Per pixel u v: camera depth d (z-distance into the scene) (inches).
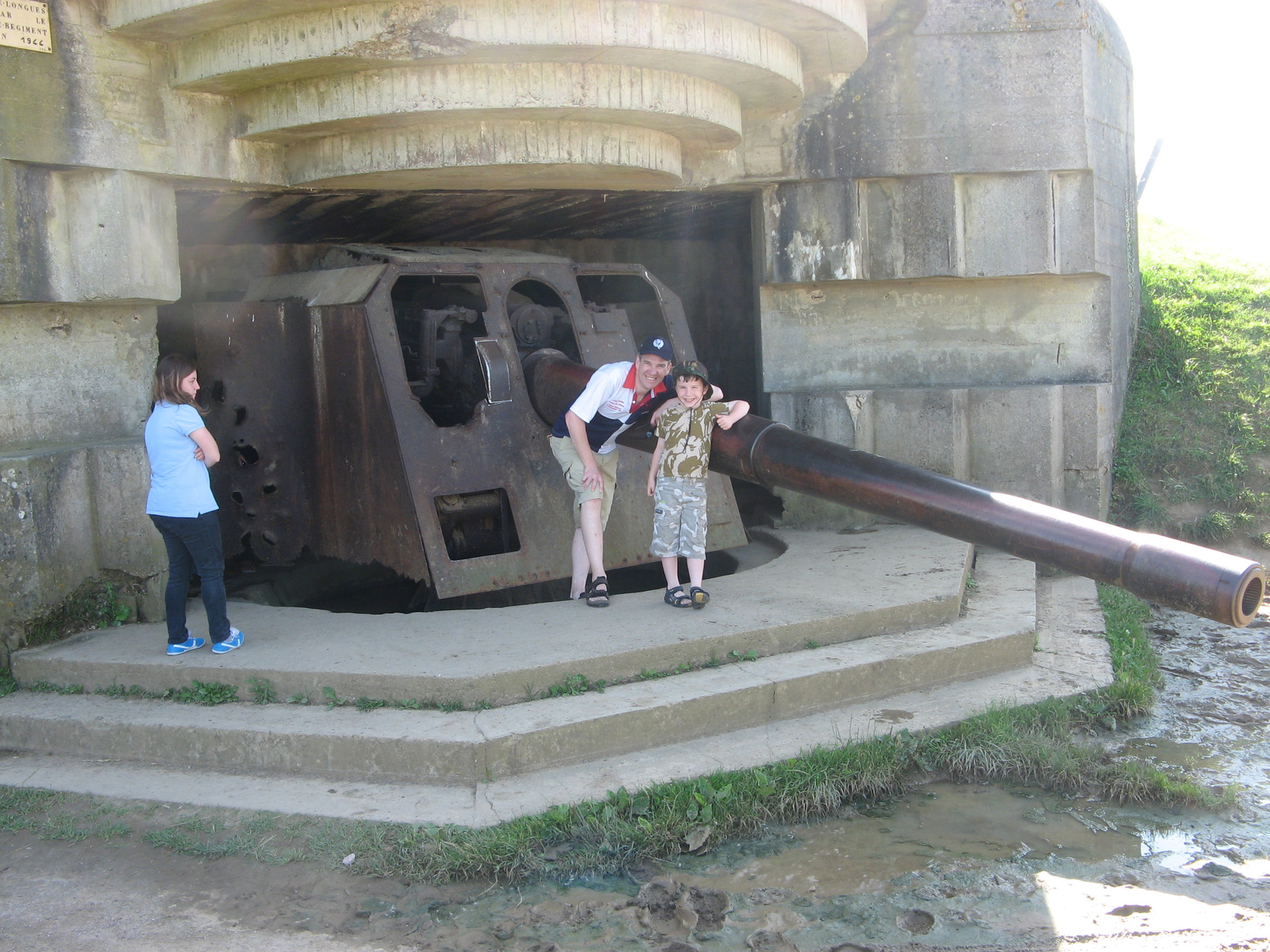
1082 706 199.5
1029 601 240.8
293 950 129.7
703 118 237.3
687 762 171.3
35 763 182.7
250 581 274.4
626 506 263.4
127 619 225.6
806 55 253.9
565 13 203.2
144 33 219.6
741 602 221.1
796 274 300.5
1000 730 181.5
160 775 175.3
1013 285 308.5
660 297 289.9
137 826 159.3
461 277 277.6
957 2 287.4
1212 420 356.5
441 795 162.7
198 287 317.7
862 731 183.0
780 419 315.6
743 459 205.6
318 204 271.1
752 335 378.9
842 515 309.1
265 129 232.5
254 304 258.8
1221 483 334.0
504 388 248.1
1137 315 395.5
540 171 241.6
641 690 184.7
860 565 254.7
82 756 184.2
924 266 297.1
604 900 140.6
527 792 161.9
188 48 224.1
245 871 146.7
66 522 215.9
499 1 201.5
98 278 224.5
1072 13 288.2
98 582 222.8
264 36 210.8
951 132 291.6
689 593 218.4
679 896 141.9
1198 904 139.2
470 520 247.1
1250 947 129.0
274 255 330.3
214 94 235.6
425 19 201.8
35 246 216.1
